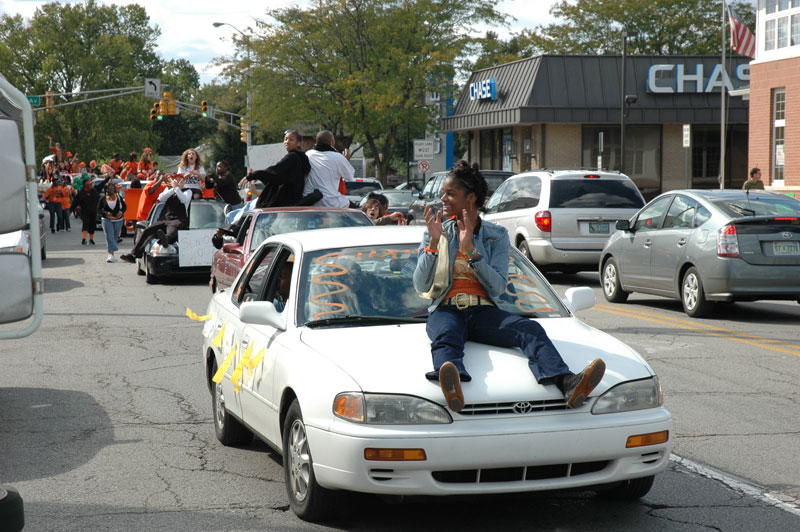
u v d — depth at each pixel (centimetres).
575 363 563
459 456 516
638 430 543
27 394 988
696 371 1059
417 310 634
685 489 643
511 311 647
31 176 500
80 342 1333
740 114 4603
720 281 1423
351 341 586
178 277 2306
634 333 1327
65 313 1653
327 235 712
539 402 536
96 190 3584
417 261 627
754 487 648
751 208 1462
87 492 653
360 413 527
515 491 527
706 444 760
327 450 536
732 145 4747
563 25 6688
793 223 1427
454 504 611
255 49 5622
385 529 567
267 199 1479
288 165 1433
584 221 1972
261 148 4278
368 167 9994
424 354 563
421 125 5831
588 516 588
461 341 560
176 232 2156
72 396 976
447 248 597
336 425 532
